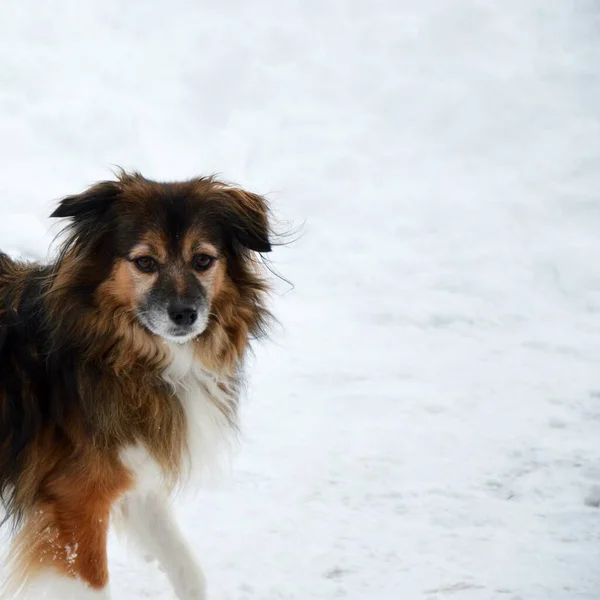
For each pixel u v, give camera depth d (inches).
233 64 976.3
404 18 1067.9
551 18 1079.6
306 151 870.4
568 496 380.8
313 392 490.9
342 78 983.6
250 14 1071.0
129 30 1026.7
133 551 319.9
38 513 288.8
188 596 310.0
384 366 526.3
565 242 722.2
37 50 964.0
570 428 446.6
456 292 643.5
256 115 923.4
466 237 735.1
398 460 412.5
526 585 313.1
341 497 382.0
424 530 354.6
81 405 289.1
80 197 295.6
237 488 388.8
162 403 301.1
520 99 949.8
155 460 300.2
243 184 814.5
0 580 312.3
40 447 290.5
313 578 323.0
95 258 298.0
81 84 924.0
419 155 879.7
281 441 431.2
